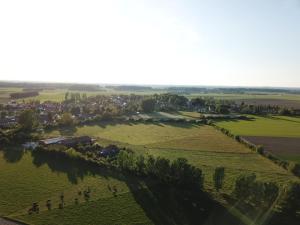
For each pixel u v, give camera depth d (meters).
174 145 135.12
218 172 80.69
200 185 81.81
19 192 80.50
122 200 76.12
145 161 92.81
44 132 156.38
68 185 85.19
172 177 84.19
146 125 186.12
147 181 87.12
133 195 78.81
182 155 119.00
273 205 72.00
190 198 77.31
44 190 81.88
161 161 85.75
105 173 94.25
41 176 91.69
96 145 124.19
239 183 75.38
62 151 108.25
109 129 170.88
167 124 190.75
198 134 160.50
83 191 81.19
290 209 69.69
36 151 114.06
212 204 74.38
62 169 97.69
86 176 91.94
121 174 92.88
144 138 149.00
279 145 132.88
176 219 68.06
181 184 82.56
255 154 121.94
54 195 78.88
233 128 175.75
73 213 69.94
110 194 79.38
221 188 84.12
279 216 68.75
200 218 68.56
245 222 66.44
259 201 73.31
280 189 76.00
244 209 72.06
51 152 110.19
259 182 73.75
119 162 96.56
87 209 71.75
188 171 82.19
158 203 74.88
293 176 95.75
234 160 113.38
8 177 90.56
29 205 73.56
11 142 126.06
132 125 185.25
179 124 191.38
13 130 141.50
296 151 122.62
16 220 66.81
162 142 140.75
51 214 69.50
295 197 69.31
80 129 168.50
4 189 82.12
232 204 74.50
